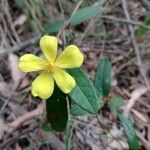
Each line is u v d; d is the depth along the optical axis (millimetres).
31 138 212
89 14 172
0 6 250
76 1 198
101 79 177
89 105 138
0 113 206
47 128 188
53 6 253
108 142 220
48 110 148
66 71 140
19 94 224
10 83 230
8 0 263
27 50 241
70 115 160
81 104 138
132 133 178
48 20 249
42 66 135
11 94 219
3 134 211
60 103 146
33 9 248
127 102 236
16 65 234
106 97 182
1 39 245
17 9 262
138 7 289
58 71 135
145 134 232
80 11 173
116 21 254
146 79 248
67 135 181
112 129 219
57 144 209
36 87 134
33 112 215
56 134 213
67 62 134
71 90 136
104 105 190
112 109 181
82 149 216
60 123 151
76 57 133
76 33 218
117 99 183
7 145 208
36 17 250
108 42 258
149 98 246
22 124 213
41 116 214
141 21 282
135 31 272
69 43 156
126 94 240
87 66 230
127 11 271
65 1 234
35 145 209
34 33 248
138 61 254
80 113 153
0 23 247
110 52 256
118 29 270
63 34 158
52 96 145
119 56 259
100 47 250
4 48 240
